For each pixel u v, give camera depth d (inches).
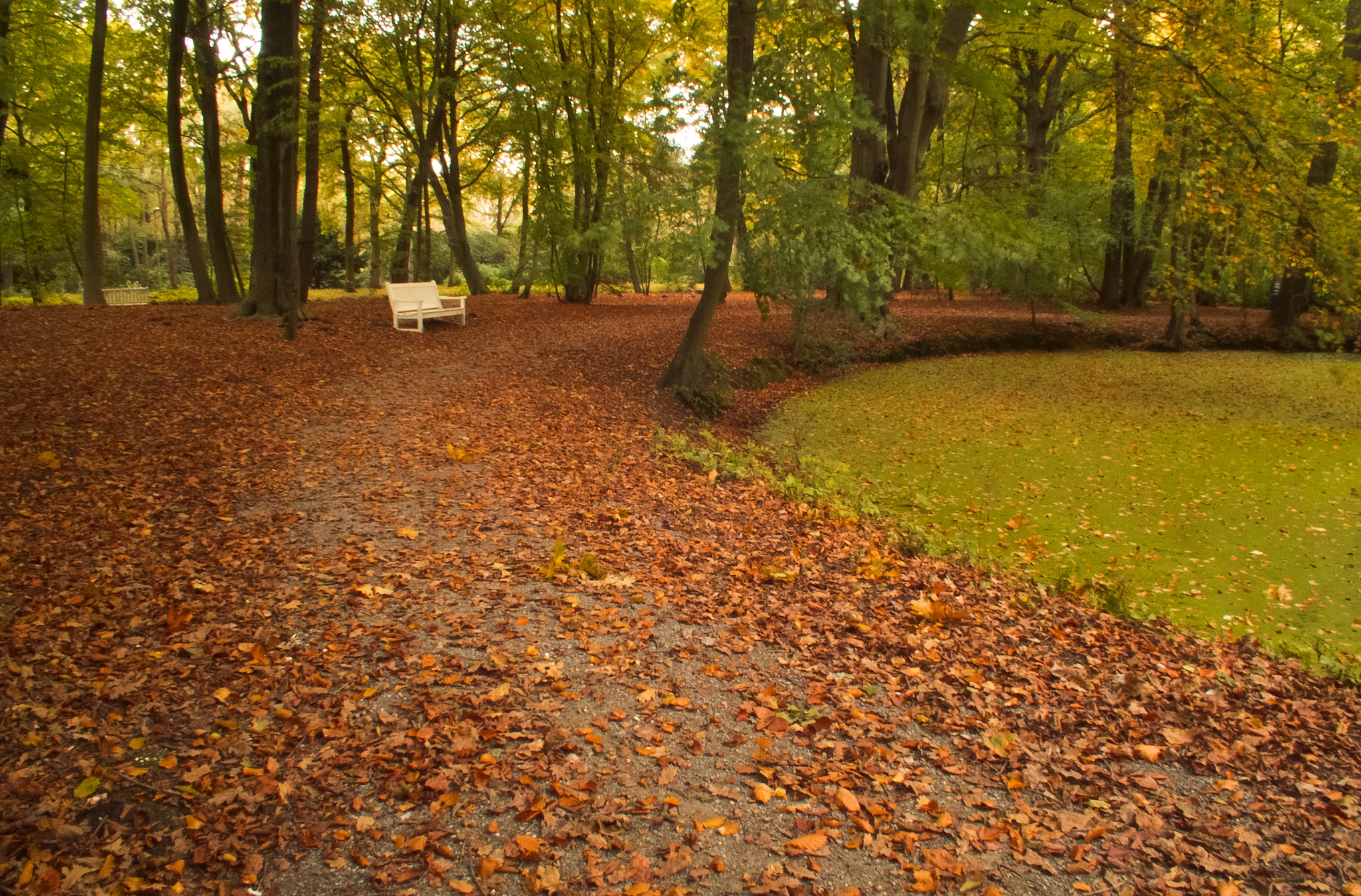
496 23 843.4
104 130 953.5
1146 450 527.2
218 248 769.6
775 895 116.9
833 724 164.9
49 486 270.4
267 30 597.6
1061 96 1134.4
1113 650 216.4
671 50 1072.8
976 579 269.4
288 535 248.4
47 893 102.3
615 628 201.2
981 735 165.5
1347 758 165.9
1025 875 125.3
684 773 145.1
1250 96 514.9
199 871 111.2
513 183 1330.0
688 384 590.2
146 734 138.2
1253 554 343.6
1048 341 971.3
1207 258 787.4
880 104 850.1
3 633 165.3
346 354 565.0
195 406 398.0
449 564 233.5
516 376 558.6
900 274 965.8
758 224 509.4
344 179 1257.4
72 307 674.8
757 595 232.4
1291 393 720.3
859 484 430.3
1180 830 139.1
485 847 120.9
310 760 136.1
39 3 831.1
